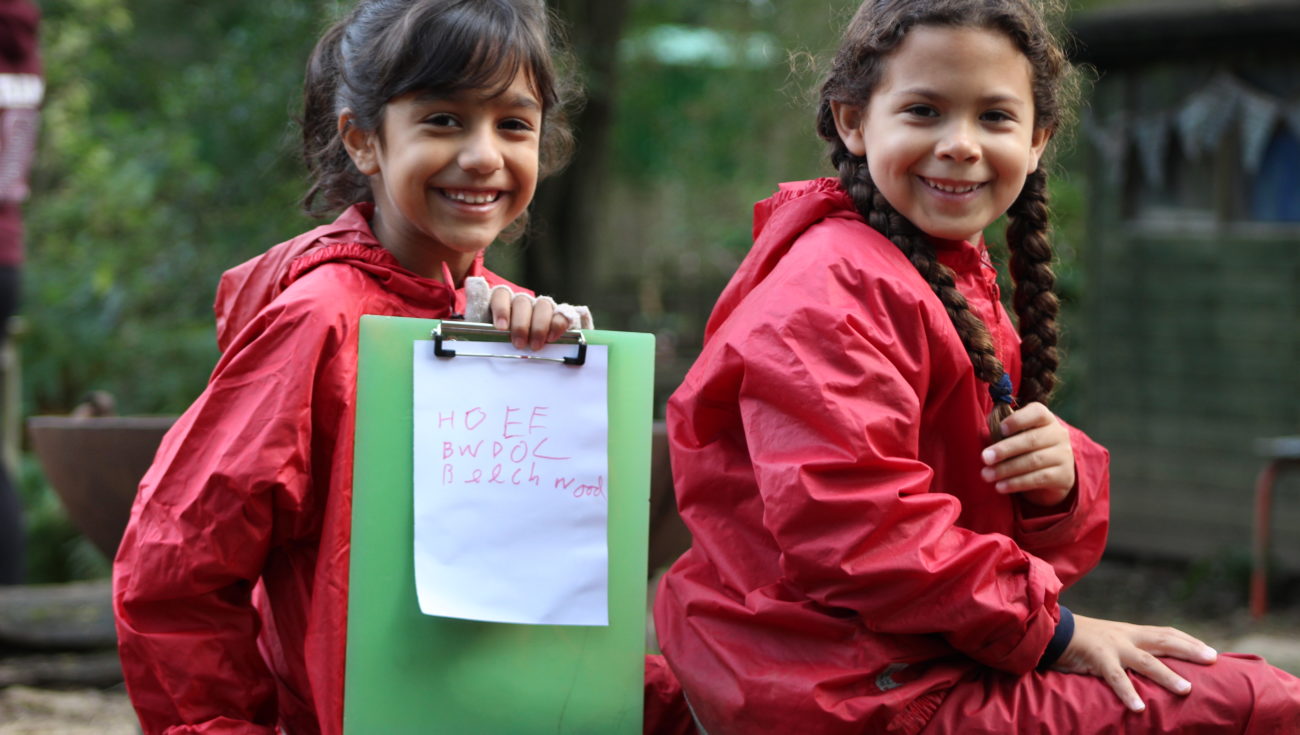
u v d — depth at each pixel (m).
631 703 2.04
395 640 1.96
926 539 1.81
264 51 8.73
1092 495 2.08
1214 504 6.81
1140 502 7.08
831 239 1.98
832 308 1.87
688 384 2.05
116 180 8.52
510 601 1.95
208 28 10.31
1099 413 7.23
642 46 12.55
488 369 2.00
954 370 1.93
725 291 2.13
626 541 2.04
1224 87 6.60
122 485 2.98
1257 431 6.68
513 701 2.00
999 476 1.97
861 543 1.79
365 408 1.96
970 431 1.98
